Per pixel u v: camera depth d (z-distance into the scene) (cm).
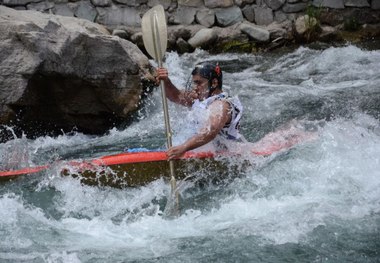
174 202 802
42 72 1079
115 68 1167
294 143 930
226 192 850
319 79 1428
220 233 749
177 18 1748
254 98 1302
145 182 850
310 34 1717
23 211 801
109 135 1167
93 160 853
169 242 733
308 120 1133
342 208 789
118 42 1157
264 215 785
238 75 1500
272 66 1566
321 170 873
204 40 1694
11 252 707
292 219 768
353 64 1512
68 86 1129
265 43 1716
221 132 890
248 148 907
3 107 1070
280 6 1770
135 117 1220
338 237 724
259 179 864
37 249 715
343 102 1245
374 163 883
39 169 861
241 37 1719
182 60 1634
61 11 1722
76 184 844
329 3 1769
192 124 898
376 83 1362
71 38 1097
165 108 855
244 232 747
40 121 1143
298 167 880
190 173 858
